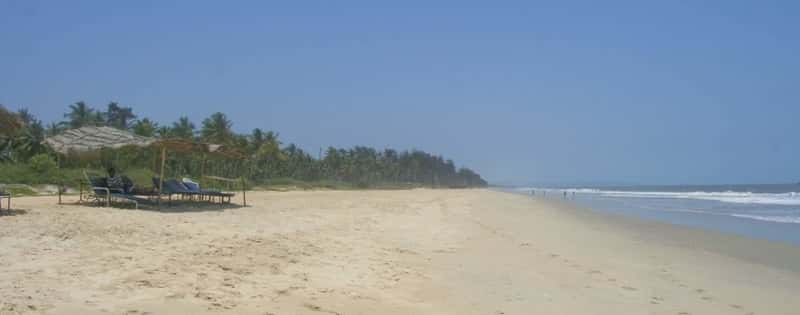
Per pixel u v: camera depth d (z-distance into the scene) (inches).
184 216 593.0
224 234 482.6
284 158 2915.8
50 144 728.3
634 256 533.0
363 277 355.3
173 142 686.5
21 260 316.8
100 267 315.3
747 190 4411.9
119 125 2586.1
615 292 357.1
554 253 522.3
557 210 1337.4
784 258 543.8
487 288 349.4
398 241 536.4
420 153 6643.7
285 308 269.0
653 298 345.1
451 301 311.4
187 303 260.4
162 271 317.7
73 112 2320.4
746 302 347.3
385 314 275.3
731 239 700.7
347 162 4256.9
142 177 1031.0
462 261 444.1
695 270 462.9
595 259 498.6
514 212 1168.8
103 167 1138.7
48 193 960.3
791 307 338.0
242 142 2546.8
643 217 1124.5
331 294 304.5
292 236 506.0
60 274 292.7
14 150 1911.9
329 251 440.1
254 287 303.0
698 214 1237.7
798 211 1348.4
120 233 434.0
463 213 1026.1
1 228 408.5
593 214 1207.6
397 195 1899.6
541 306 311.4
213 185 1469.0
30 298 245.8
